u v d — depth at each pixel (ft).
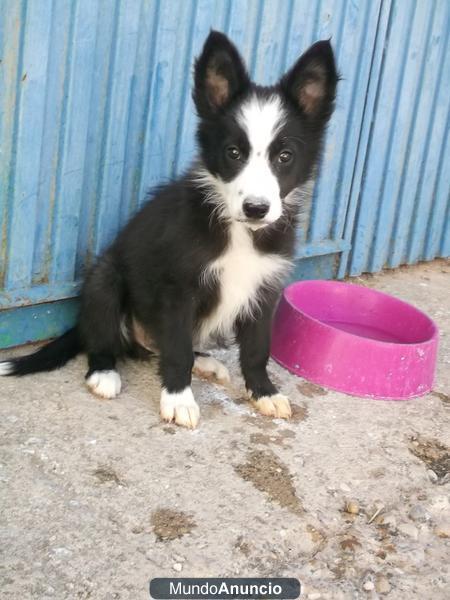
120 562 1.73
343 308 3.21
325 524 1.98
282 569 1.81
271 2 2.97
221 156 2.26
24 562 1.68
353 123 3.54
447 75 3.97
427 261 4.45
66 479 1.97
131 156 2.76
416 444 2.43
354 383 2.66
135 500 1.94
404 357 2.64
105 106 2.58
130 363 2.68
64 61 2.38
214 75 2.31
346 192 3.67
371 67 3.53
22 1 2.20
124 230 2.59
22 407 2.27
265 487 2.08
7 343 2.61
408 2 3.57
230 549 1.83
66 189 2.54
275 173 2.26
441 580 1.86
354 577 1.82
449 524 2.07
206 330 2.60
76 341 2.59
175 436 2.25
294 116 2.31
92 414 2.29
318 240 3.64
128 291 2.56
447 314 3.69
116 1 2.46
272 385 2.52
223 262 2.39
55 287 2.61
